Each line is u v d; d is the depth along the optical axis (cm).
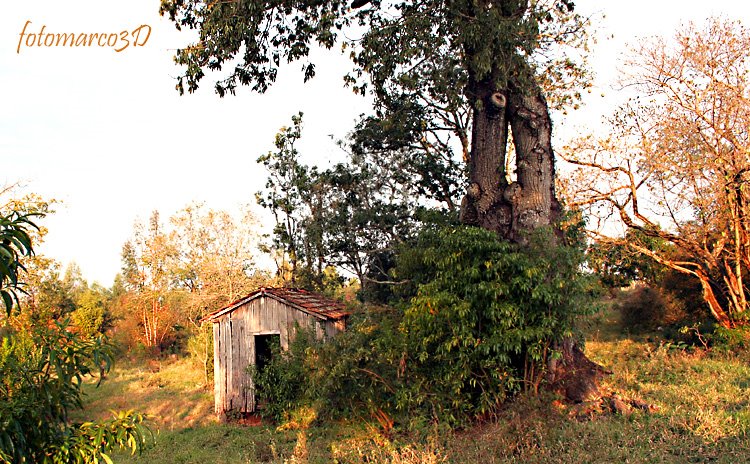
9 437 404
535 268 1106
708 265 2144
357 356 1242
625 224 2173
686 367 1461
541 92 1408
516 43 1316
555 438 934
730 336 1792
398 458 959
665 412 1048
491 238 1189
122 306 4050
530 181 1373
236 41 1336
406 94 2042
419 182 2494
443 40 1408
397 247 2255
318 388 1309
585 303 1120
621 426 984
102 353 484
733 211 1972
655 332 2584
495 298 1125
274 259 3231
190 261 3628
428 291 1202
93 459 455
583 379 1205
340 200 2658
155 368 3091
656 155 1978
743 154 1869
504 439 937
